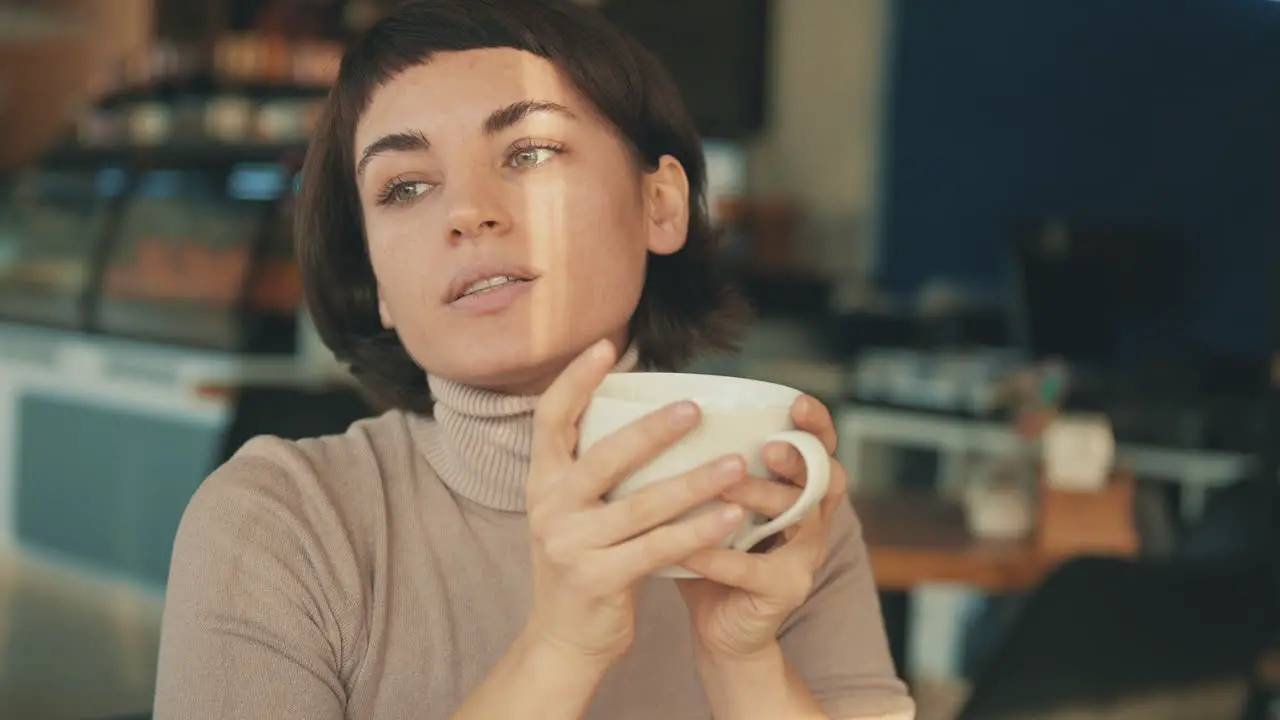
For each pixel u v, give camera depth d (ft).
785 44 20.40
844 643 3.26
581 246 2.85
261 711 2.71
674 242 3.21
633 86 3.01
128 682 11.24
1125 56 16.62
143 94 13.52
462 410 2.95
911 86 19.11
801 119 20.49
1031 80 17.63
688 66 18.76
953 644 11.44
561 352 2.87
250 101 13.29
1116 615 5.14
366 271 3.28
